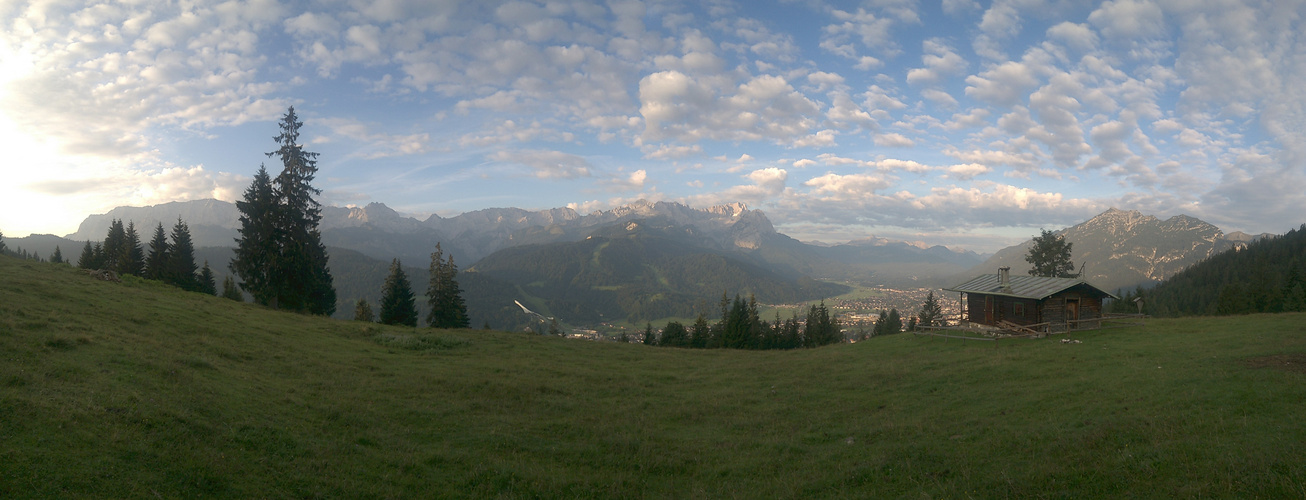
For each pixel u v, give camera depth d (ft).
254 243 174.09
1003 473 42.68
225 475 38.75
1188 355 81.35
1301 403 47.55
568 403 82.38
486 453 56.08
